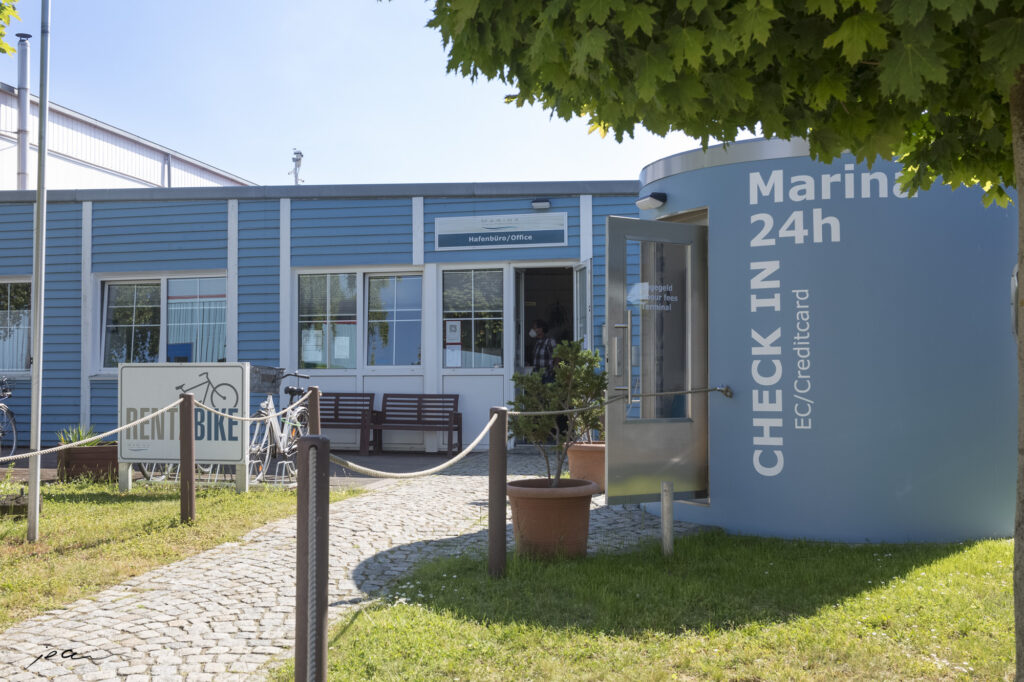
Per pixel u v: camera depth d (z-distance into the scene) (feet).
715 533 21.12
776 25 9.89
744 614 14.42
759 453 21.35
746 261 21.63
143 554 19.31
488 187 42.73
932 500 20.33
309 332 44.45
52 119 69.26
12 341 46.70
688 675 12.00
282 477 32.48
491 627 13.82
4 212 46.57
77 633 14.03
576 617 14.34
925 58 8.64
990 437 20.42
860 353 20.56
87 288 45.80
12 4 20.31
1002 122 11.93
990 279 20.54
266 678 12.05
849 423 20.57
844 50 9.11
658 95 9.82
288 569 18.12
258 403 43.60
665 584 16.15
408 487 29.84
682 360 22.41
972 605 14.62
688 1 8.71
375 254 43.68
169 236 45.27
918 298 20.43
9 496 24.79
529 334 48.26
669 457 21.77
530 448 42.83
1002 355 20.52
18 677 12.09
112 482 31.17
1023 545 9.27
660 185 24.08
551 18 8.55
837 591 15.72
